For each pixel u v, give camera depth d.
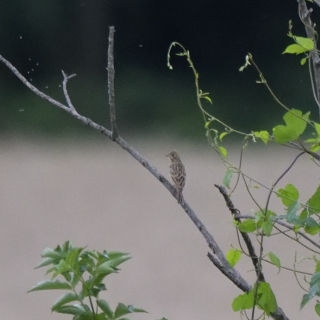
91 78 29.42
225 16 30.25
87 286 2.75
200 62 30.17
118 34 30.42
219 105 28.05
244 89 28.83
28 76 28.81
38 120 25.84
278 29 30.11
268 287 2.75
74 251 2.72
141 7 30.69
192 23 30.81
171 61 30.16
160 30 30.75
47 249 2.81
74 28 29.86
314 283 2.56
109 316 2.75
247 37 30.25
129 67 30.16
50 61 29.66
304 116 2.83
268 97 28.12
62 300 2.75
